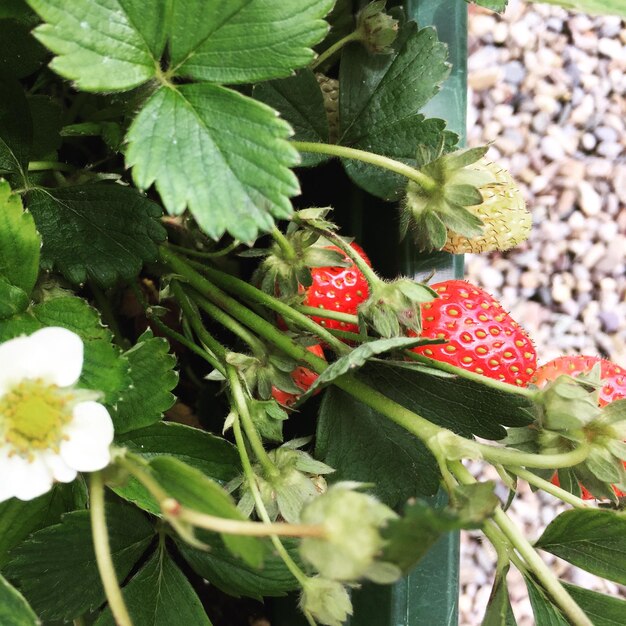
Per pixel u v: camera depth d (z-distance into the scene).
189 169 0.19
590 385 0.21
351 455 0.24
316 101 0.28
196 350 0.25
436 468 0.24
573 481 0.24
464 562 0.54
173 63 0.19
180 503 0.16
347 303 0.26
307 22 0.19
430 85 0.27
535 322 0.58
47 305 0.20
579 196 0.58
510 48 0.58
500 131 0.58
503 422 0.22
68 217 0.23
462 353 0.26
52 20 0.18
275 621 0.34
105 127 0.25
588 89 0.59
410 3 0.29
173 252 0.25
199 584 0.36
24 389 0.17
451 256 0.30
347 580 0.15
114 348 0.19
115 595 0.16
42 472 0.17
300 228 0.25
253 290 0.24
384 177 0.28
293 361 0.24
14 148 0.22
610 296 0.59
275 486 0.22
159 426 0.22
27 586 0.21
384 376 0.23
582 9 0.21
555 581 0.18
